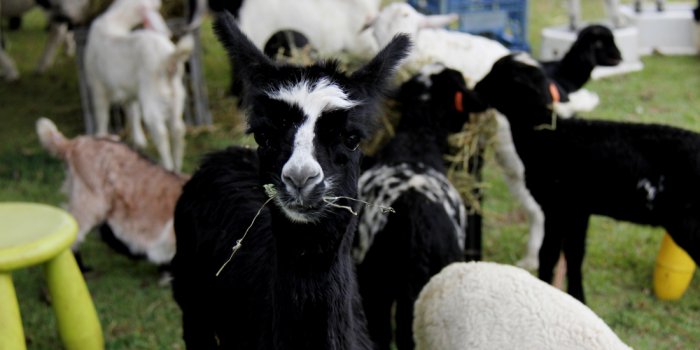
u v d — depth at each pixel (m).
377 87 2.70
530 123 4.68
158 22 7.41
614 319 5.07
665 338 4.88
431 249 4.04
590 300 5.30
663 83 9.65
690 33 10.91
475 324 3.16
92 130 8.34
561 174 4.68
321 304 2.69
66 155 5.45
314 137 2.48
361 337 3.15
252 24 7.52
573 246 4.82
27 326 5.09
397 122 5.15
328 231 2.59
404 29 6.01
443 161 4.82
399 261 4.05
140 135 7.84
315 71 2.62
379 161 4.68
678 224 4.41
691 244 4.38
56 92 9.85
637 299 5.32
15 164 7.67
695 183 4.29
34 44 11.92
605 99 9.12
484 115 5.19
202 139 8.22
